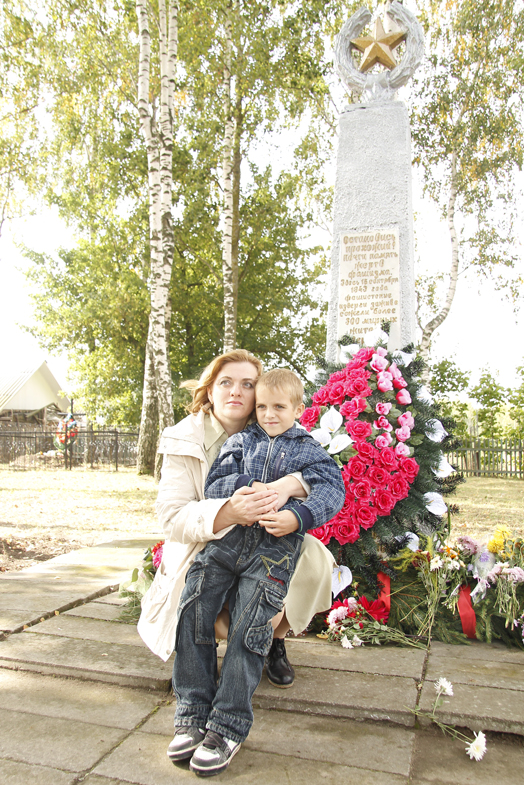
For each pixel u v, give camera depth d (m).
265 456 2.04
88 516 7.83
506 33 14.44
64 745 1.85
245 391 2.18
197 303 18.53
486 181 15.69
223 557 1.88
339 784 1.65
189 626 1.82
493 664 2.45
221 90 13.05
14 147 14.91
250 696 1.74
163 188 11.12
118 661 2.40
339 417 3.13
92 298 17.91
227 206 12.52
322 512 1.90
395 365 3.45
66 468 17.22
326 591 2.16
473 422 18.22
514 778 1.71
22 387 34.91
